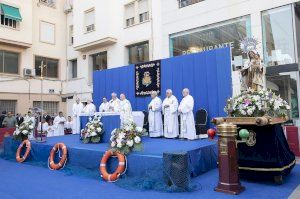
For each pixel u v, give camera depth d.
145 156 5.38
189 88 10.26
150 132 9.66
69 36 19.69
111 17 16.00
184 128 8.66
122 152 5.69
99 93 13.84
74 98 18.58
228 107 5.41
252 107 4.96
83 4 17.38
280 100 5.21
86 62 17.94
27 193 4.78
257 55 6.30
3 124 13.31
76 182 5.50
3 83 16.31
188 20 12.78
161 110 9.82
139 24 14.95
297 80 9.68
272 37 10.48
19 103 16.97
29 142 8.09
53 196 4.59
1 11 16.31
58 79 19.14
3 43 16.50
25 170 6.77
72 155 6.80
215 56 9.59
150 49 14.28
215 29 11.98
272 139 4.91
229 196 4.31
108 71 13.45
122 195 4.57
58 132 13.53
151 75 11.50
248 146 5.10
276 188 4.65
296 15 10.08
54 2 19.48
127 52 15.77
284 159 5.01
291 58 10.04
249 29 10.98
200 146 6.29
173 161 4.79
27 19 17.44
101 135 7.78
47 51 18.75
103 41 16.02
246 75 6.34
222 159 4.59
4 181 5.66
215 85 9.53
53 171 6.61
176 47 13.34
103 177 5.60
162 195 4.50
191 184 4.88
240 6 11.16
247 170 5.08
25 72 17.20
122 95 10.55
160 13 13.94
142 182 4.97
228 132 4.56
